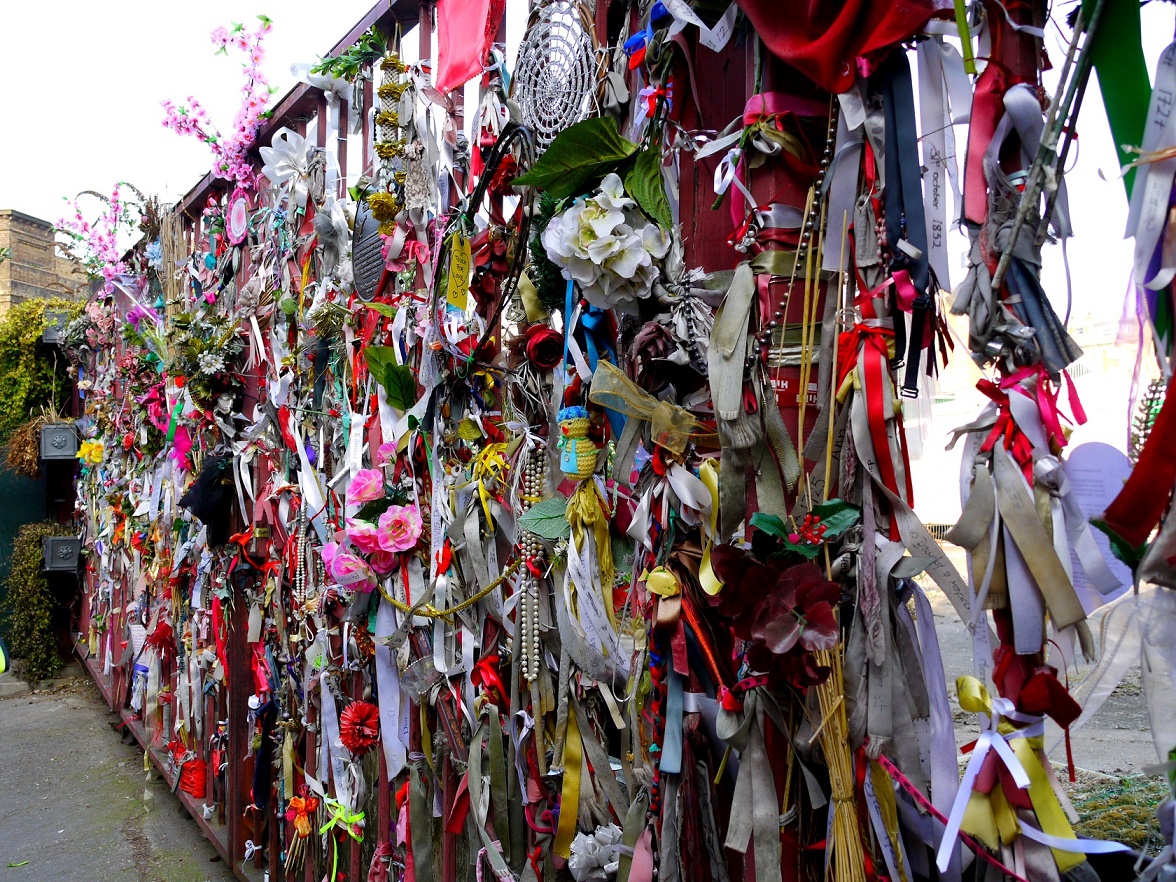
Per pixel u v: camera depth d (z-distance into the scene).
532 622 1.22
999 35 0.68
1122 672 0.64
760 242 0.83
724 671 0.88
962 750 0.76
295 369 2.23
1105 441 0.76
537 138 1.22
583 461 1.04
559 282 1.11
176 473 3.43
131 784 3.85
